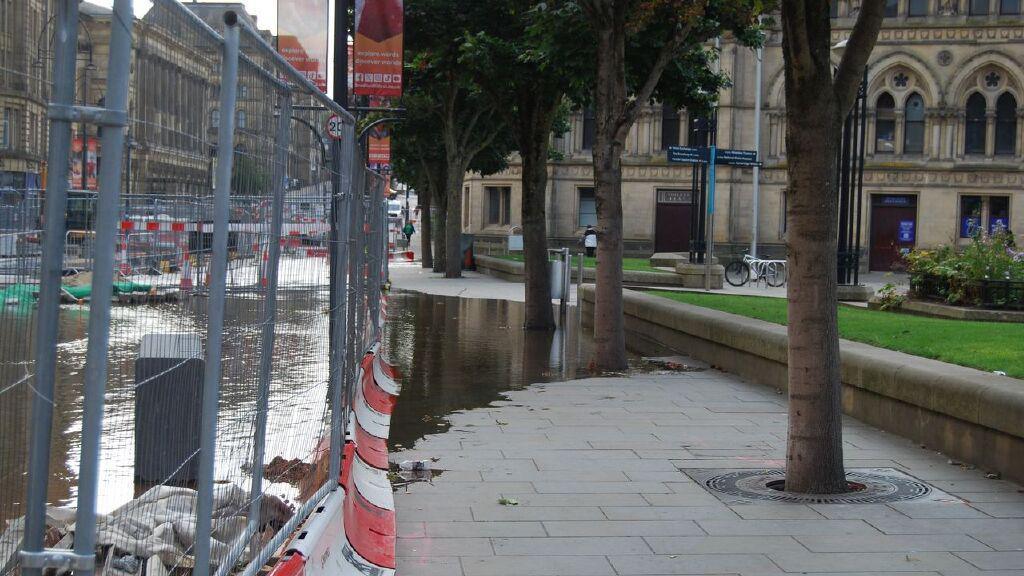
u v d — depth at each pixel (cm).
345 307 673
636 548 612
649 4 1345
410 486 757
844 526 659
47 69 232
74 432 312
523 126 1870
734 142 4806
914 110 4700
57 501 364
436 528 650
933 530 650
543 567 576
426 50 1852
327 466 594
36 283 238
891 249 4731
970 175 4600
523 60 1631
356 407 825
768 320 1575
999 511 696
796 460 753
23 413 241
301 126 500
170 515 338
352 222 768
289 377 493
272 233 436
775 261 3450
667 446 908
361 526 630
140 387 306
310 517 514
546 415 1055
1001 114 4606
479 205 5366
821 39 719
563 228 5100
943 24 4584
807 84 727
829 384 747
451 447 894
